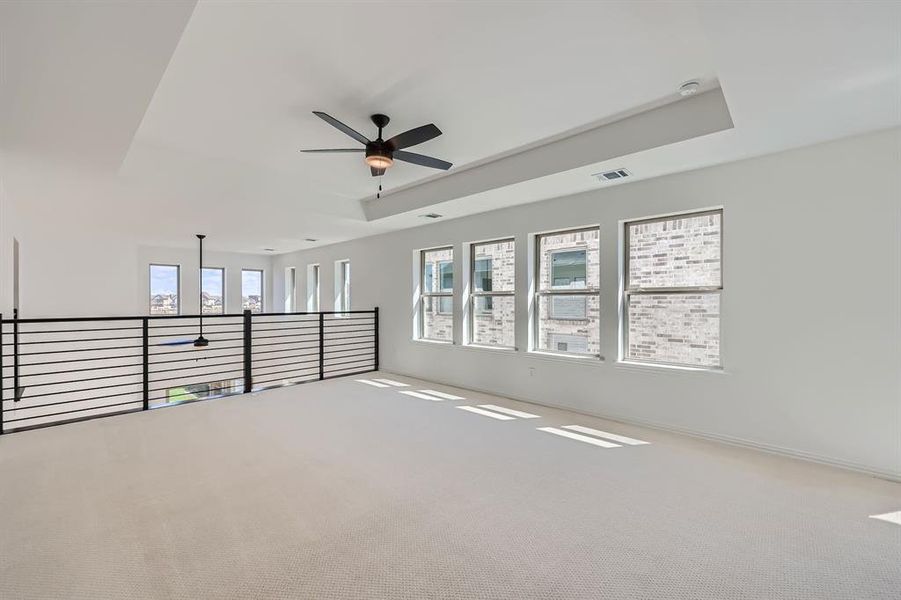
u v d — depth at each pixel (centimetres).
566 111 316
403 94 288
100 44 185
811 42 191
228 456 329
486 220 548
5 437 370
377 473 299
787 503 257
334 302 816
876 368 296
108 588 180
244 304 981
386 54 241
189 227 636
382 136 357
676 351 404
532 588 183
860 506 253
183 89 281
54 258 650
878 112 263
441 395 536
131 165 374
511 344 538
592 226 457
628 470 306
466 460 324
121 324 715
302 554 205
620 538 220
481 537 221
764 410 342
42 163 336
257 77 266
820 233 316
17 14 163
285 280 972
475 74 263
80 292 674
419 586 183
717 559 203
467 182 460
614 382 431
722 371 364
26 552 204
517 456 332
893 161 288
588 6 201
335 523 233
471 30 220
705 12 173
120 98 233
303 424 412
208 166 420
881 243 293
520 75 265
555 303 496
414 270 656
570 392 466
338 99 294
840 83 227
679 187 385
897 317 288
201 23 212
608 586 184
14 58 194
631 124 328
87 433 382
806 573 193
